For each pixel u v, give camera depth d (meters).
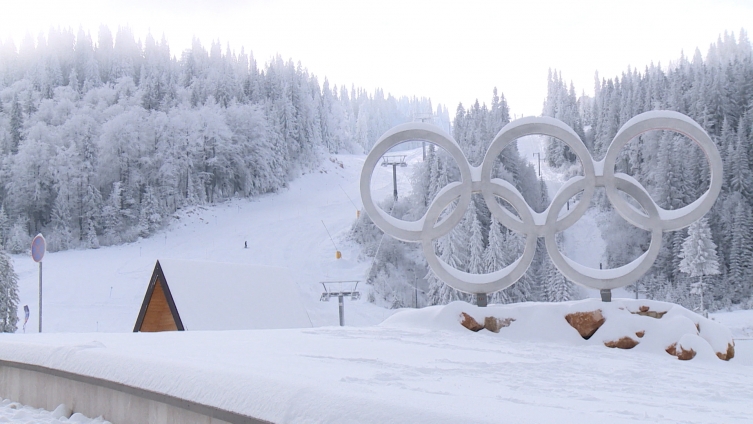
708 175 61.12
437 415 3.16
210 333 9.99
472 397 4.39
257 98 120.38
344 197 92.31
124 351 6.13
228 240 70.12
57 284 53.28
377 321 46.16
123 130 87.50
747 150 64.88
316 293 51.34
